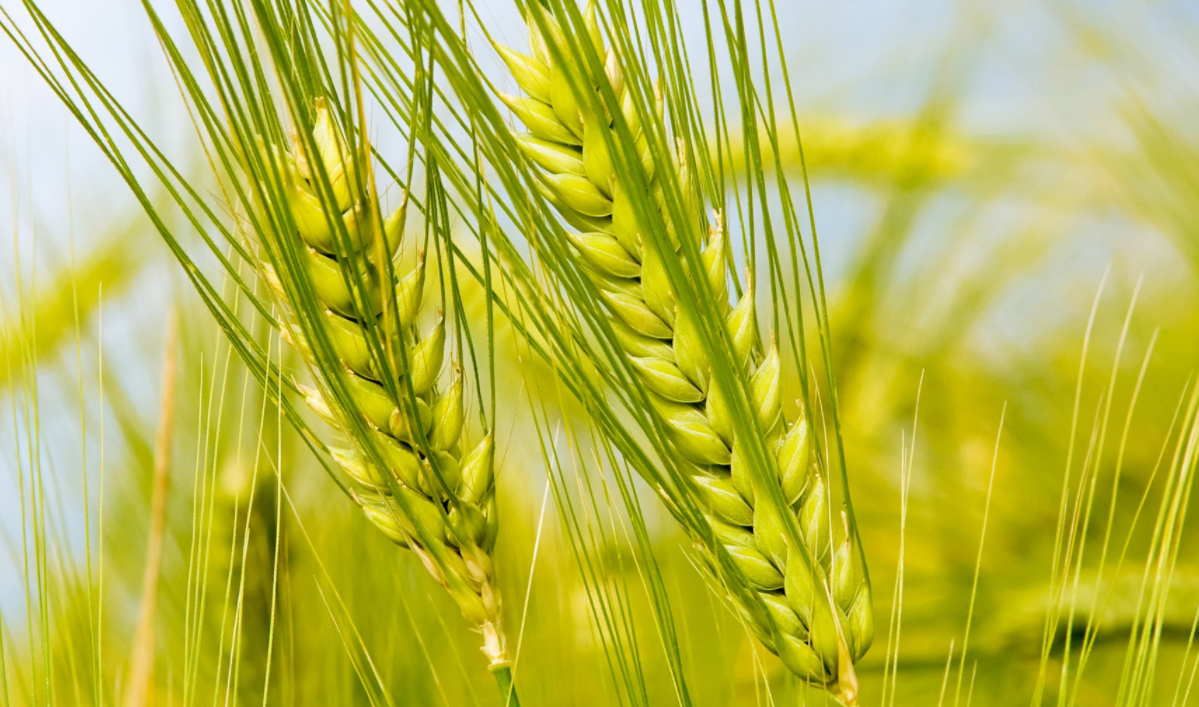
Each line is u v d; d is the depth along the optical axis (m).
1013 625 0.65
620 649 0.50
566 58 0.50
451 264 0.50
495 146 0.49
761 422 0.51
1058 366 0.82
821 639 0.50
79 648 0.55
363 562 0.60
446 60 0.49
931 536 0.75
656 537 0.63
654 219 0.49
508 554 0.60
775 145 0.50
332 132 0.50
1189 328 0.80
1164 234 0.83
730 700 0.59
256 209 0.50
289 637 0.57
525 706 0.59
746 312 0.51
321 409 0.51
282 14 0.50
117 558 0.59
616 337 0.50
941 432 0.80
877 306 0.85
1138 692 0.51
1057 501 0.73
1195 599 0.60
